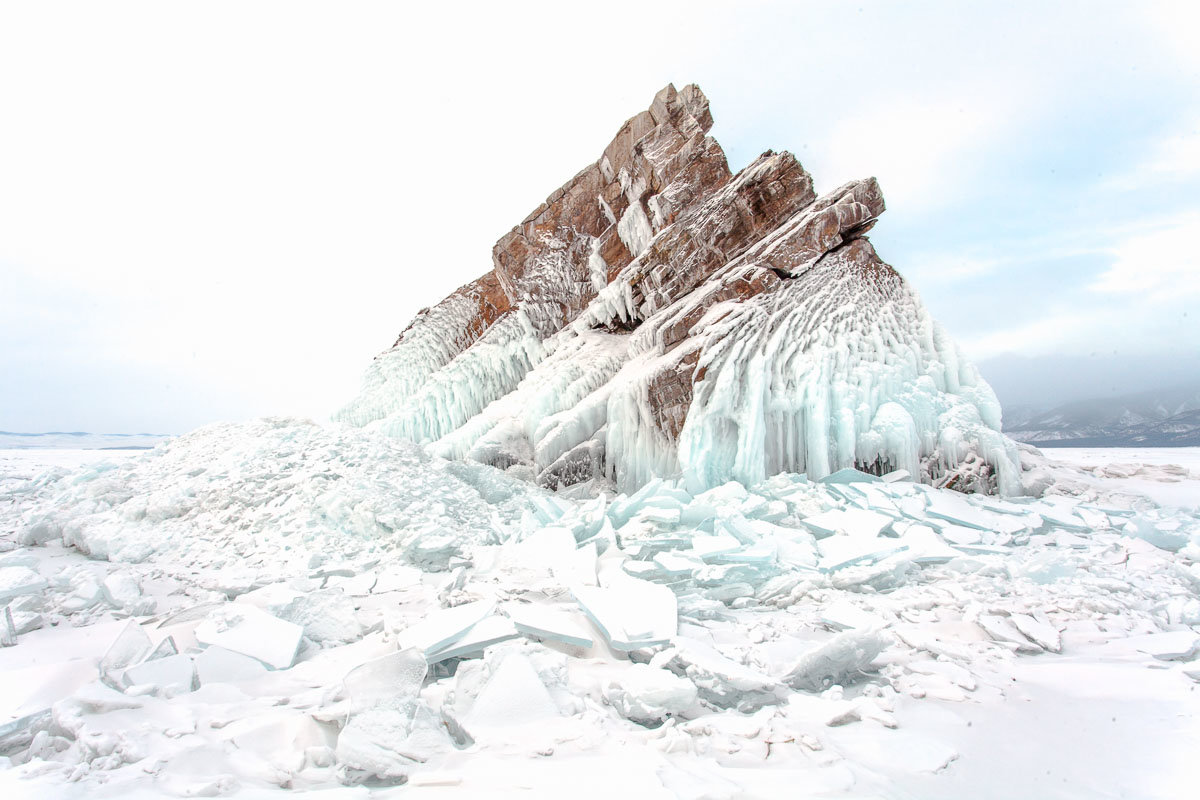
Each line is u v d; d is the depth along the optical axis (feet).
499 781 8.66
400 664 11.41
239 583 21.22
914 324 43.75
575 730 10.41
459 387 61.36
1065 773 9.65
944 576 22.08
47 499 34.88
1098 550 25.58
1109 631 16.48
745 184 50.60
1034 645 15.49
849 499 32.50
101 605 18.81
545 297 63.00
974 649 15.39
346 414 74.64
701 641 15.31
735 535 25.26
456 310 71.82
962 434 39.11
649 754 9.63
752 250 47.62
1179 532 26.53
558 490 45.44
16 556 22.89
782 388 39.40
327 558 25.58
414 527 27.55
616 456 44.39
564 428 46.37
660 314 49.14
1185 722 11.27
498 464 48.88
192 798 7.77
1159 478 40.24
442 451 52.54
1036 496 37.50
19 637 16.15
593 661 14.42
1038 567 21.54
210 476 32.86
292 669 14.06
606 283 62.34
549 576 20.86
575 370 52.24
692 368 40.45
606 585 19.62
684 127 59.41
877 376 39.96
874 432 38.65
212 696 11.91
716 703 12.47
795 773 9.36
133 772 8.39
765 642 15.88
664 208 56.34
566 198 64.03
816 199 49.03
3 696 11.69
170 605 19.35
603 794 8.18
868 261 44.93
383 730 9.96
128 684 11.97
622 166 62.34
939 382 42.22
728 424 39.45
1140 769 9.73
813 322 41.52
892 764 9.89
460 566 25.03
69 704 10.43
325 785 8.90
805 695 12.56
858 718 11.67
